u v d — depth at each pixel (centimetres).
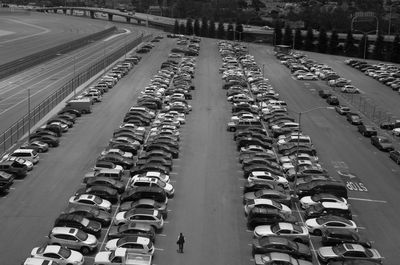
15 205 5044
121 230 4328
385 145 7169
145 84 11912
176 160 6488
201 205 5125
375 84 13025
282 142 7012
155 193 4981
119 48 19075
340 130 8269
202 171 6103
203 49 19425
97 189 5100
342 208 4825
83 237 4184
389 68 15138
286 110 9138
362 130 7969
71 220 4381
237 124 7944
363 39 19362
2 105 9500
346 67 16112
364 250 4062
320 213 4803
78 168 6144
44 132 7125
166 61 15000
